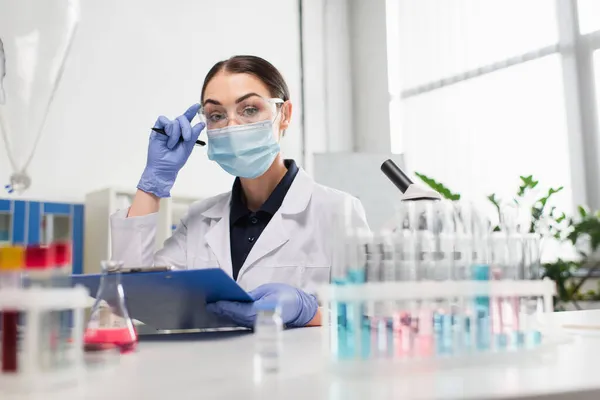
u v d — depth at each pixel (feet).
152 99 10.56
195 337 3.10
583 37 9.73
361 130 13.57
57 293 1.77
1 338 1.71
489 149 10.85
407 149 12.63
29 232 7.94
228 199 5.58
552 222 8.93
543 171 9.93
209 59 11.38
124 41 10.34
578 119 9.68
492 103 10.85
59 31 3.48
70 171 9.47
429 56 12.23
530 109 10.21
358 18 13.87
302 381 1.70
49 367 1.73
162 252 5.59
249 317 3.21
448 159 11.66
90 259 8.39
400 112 12.90
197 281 2.84
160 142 5.05
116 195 8.37
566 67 9.82
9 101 3.35
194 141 5.08
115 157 10.00
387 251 2.05
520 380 1.63
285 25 12.63
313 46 13.11
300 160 12.59
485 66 11.02
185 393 1.56
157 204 5.06
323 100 13.17
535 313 2.21
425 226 2.13
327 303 1.98
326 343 1.98
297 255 5.04
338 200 5.32
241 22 11.92
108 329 2.48
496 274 2.16
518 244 2.25
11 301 1.72
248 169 5.04
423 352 1.94
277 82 5.18
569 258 9.34
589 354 2.12
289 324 3.52
